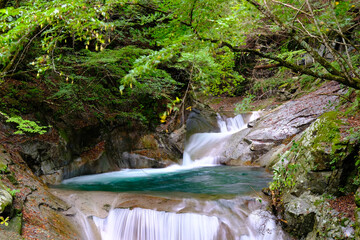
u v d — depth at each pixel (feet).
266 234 18.17
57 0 11.10
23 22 11.83
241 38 12.08
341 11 12.32
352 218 14.23
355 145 15.94
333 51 9.39
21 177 20.15
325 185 16.58
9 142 24.64
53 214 17.57
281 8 13.03
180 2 10.96
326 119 18.84
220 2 10.47
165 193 23.89
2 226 13.00
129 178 31.40
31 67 29.76
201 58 19.36
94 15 10.92
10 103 26.96
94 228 18.80
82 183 28.45
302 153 18.75
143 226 19.16
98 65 28.63
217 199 21.25
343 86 25.17
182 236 18.65
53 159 28.12
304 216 16.38
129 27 30.71
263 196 21.49
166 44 12.41
